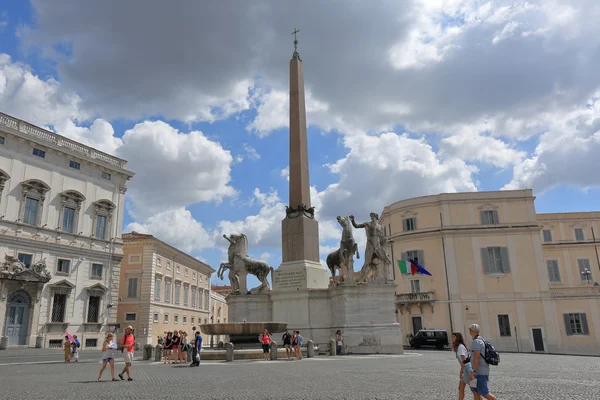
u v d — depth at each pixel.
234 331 20.55
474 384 7.04
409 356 21.25
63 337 38.44
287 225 25.55
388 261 23.86
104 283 43.09
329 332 23.28
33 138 38.75
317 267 25.09
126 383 11.80
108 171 45.78
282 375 12.98
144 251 51.91
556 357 27.55
